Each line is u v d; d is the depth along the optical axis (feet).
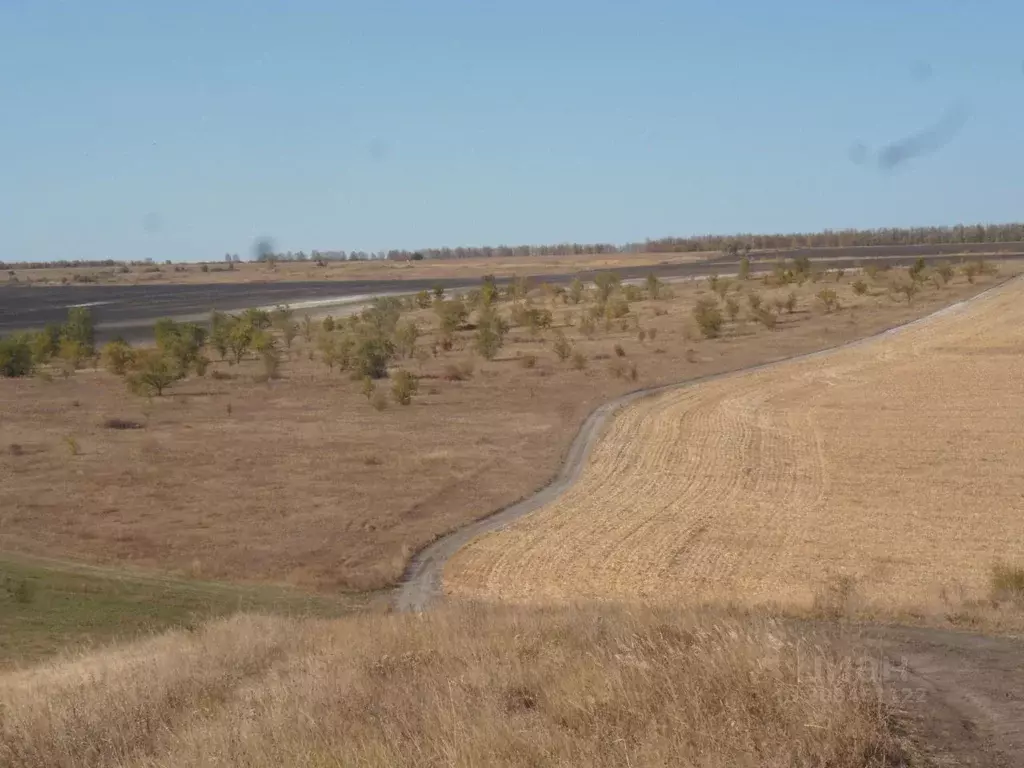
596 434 174.81
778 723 22.99
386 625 46.70
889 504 118.32
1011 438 152.25
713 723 23.20
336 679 32.48
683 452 156.56
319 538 117.08
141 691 33.73
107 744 28.30
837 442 156.35
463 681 29.89
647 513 120.98
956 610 51.21
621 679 27.07
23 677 44.62
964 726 24.63
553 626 39.68
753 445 157.99
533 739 23.38
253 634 48.32
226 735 26.16
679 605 51.78
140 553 110.83
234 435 185.78
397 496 137.28
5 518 127.24
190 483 148.05
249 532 120.67
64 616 66.69
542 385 234.79
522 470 150.71
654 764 21.13
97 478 151.74
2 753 27.91
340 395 233.35
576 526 116.78
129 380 244.42
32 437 186.29
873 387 204.85
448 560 105.19
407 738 24.73
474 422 192.65
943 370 220.84
